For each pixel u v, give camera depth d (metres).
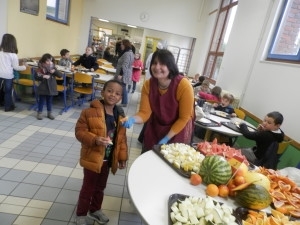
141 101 1.73
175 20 8.71
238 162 1.22
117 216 1.99
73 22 7.90
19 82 4.26
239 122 3.12
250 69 4.31
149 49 11.40
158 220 0.90
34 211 1.88
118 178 2.53
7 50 3.62
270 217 0.97
